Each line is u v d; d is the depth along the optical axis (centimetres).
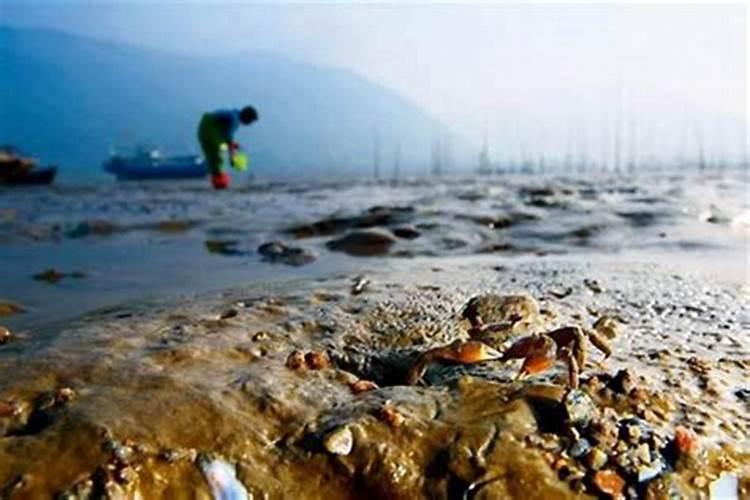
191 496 18
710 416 22
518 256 53
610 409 22
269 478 19
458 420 21
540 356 23
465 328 29
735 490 19
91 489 18
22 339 26
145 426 19
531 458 20
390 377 26
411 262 49
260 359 25
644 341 28
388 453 20
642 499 19
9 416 20
